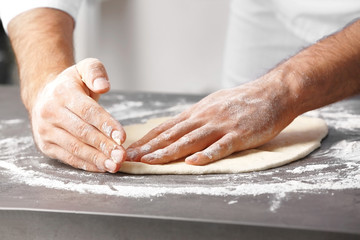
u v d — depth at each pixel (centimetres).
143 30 246
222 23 237
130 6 242
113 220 73
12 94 169
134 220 73
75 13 145
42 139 101
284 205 77
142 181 91
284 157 100
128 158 98
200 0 236
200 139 100
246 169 95
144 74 253
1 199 82
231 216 73
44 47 123
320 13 173
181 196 82
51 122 98
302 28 180
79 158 96
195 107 108
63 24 136
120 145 92
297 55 117
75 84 98
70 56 124
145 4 241
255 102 106
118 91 170
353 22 122
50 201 80
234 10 197
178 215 73
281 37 190
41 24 132
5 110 150
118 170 95
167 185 88
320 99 111
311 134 117
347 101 153
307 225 69
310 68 111
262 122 104
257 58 196
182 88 252
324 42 118
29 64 120
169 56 248
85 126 94
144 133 119
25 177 94
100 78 95
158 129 105
